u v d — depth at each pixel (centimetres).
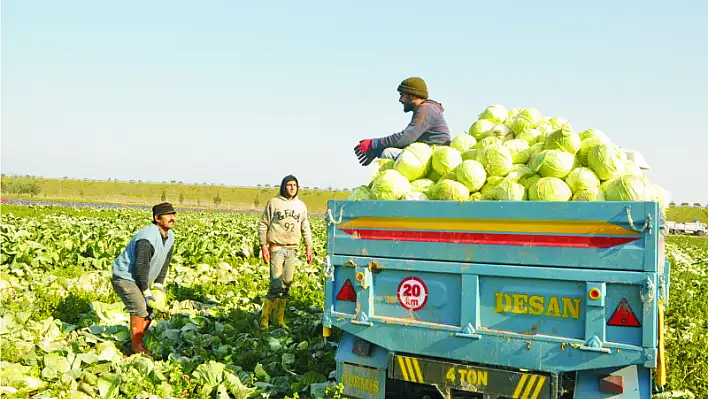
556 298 472
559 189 533
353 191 632
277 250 882
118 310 861
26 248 1340
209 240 1777
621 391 456
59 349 674
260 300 1091
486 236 496
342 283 569
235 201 11506
